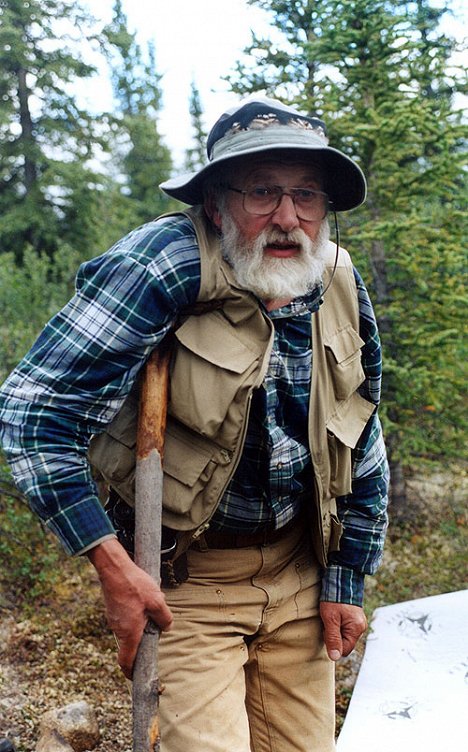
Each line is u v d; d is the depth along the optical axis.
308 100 5.04
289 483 1.87
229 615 1.91
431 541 5.08
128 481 1.80
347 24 5.09
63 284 7.17
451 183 5.08
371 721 2.60
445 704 2.62
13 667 3.40
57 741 2.72
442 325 5.16
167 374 1.73
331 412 1.92
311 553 2.09
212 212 1.80
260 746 2.09
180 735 1.78
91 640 3.66
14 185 13.24
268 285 1.71
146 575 1.61
